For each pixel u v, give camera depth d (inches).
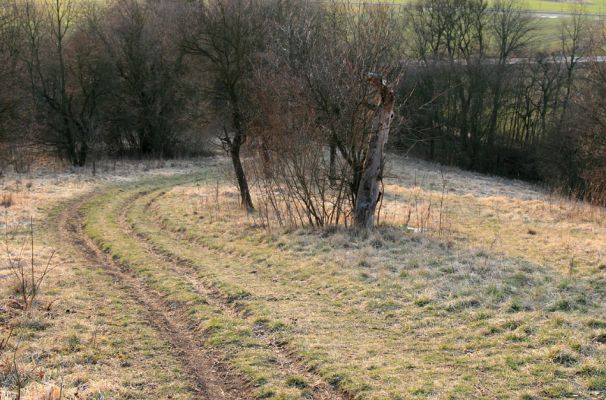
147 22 1521.9
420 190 1029.2
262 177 798.5
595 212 756.6
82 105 1443.2
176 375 296.5
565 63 1632.6
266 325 361.1
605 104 1157.7
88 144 1381.6
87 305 396.5
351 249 524.7
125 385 279.0
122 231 694.5
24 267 477.4
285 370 301.0
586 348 293.1
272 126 663.1
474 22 1766.7
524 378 270.7
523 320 335.3
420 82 1696.6
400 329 346.3
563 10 2203.5
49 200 869.2
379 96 615.2
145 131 1631.4
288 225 641.0
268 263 504.7
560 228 657.0
